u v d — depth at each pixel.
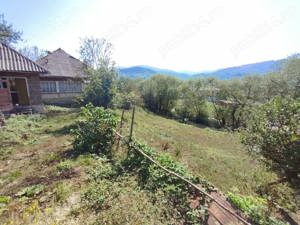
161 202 4.77
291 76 23.31
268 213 5.35
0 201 4.90
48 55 24.69
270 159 6.48
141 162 6.37
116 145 7.99
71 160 7.09
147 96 33.91
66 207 4.64
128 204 4.57
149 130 14.61
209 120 32.84
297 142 5.77
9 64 14.70
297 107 5.79
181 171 5.89
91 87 13.35
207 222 4.43
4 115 13.36
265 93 26.75
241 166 9.65
